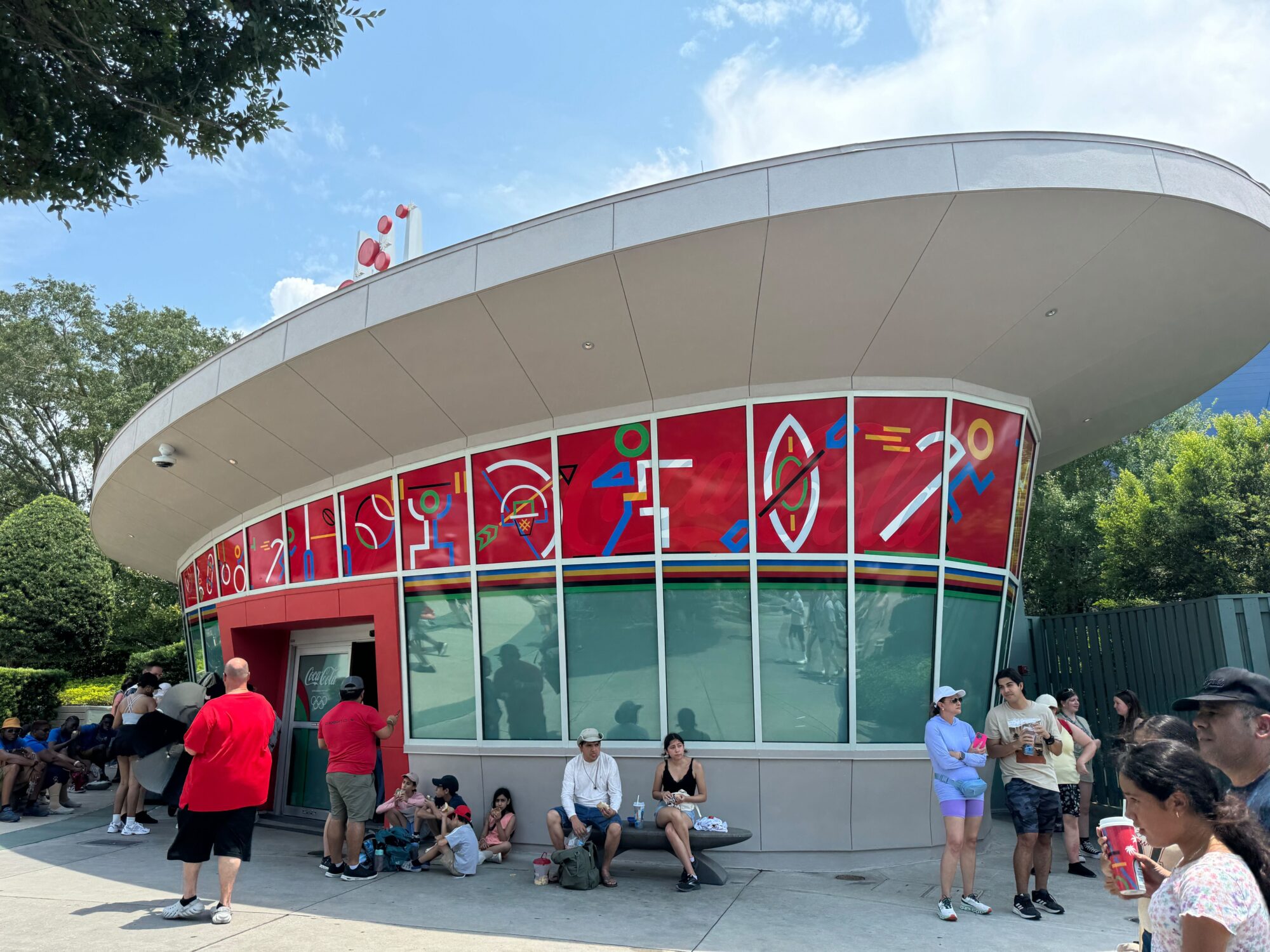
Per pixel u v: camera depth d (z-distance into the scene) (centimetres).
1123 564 2147
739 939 612
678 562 888
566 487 938
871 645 864
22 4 728
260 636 1312
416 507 1041
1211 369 1076
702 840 771
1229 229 775
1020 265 775
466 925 643
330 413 1020
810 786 848
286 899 718
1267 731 299
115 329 3781
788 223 730
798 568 865
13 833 1066
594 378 897
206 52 820
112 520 1641
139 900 709
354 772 811
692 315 819
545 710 929
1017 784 690
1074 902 720
